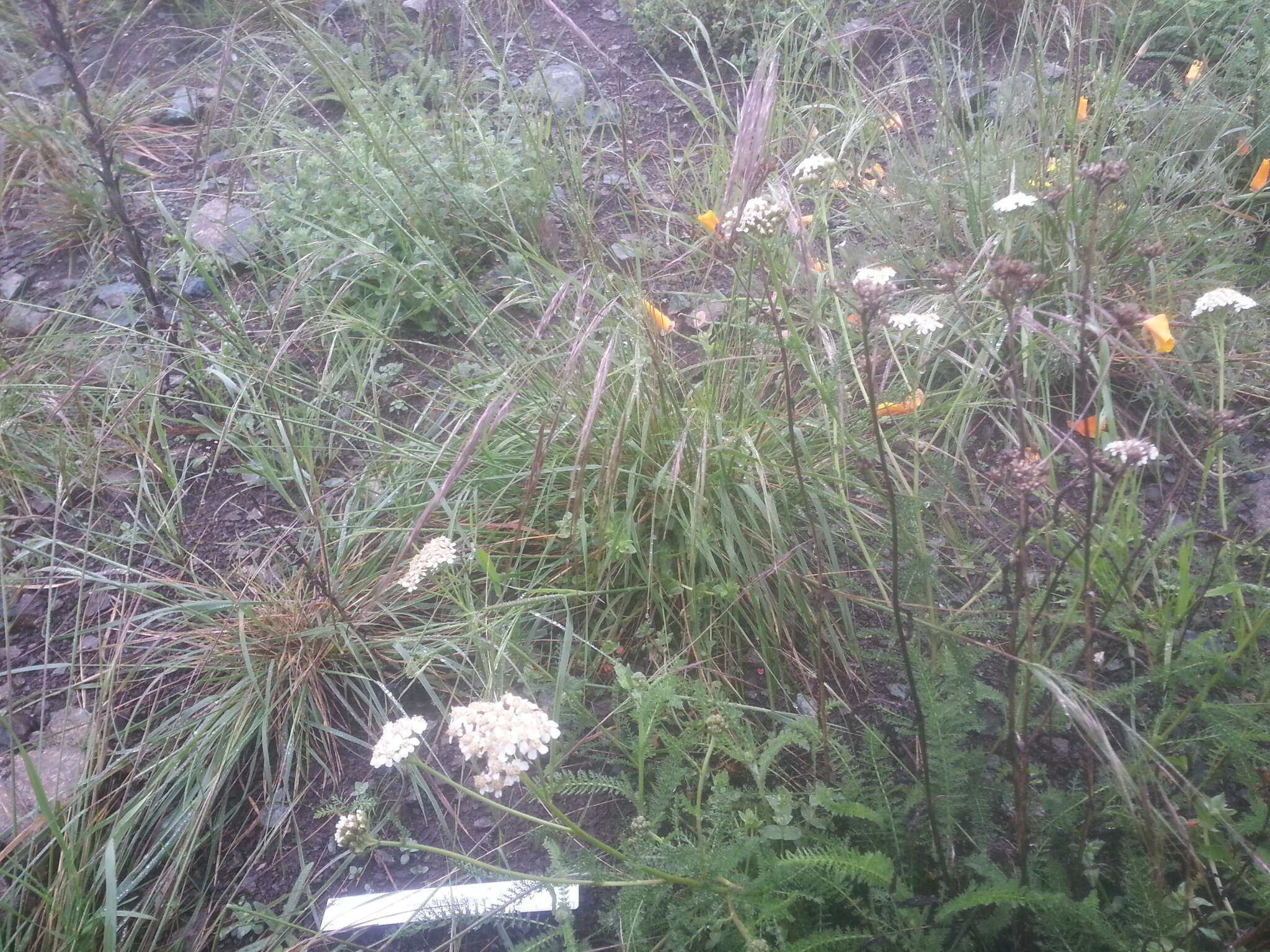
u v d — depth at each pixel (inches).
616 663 68.6
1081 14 129.4
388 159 111.7
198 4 180.9
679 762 64.9
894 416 91.4
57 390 107.3
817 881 55.9
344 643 84.8
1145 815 53.9
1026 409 100.0
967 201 111.7
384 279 117.1
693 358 108.3
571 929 56.1
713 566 78.5
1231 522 90.7
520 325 115.0
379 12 169.5
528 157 127.6
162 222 135.8
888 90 134.9
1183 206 119.7
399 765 76.9
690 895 58.6
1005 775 64.4
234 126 128.6
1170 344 76.7
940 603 76.9
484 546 85.7
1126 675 75.5
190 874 73.7
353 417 109.1
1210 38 139.8
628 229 129.6
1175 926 52.0
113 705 83.1
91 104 150.0
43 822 73.5
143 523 100.3
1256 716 61.7
